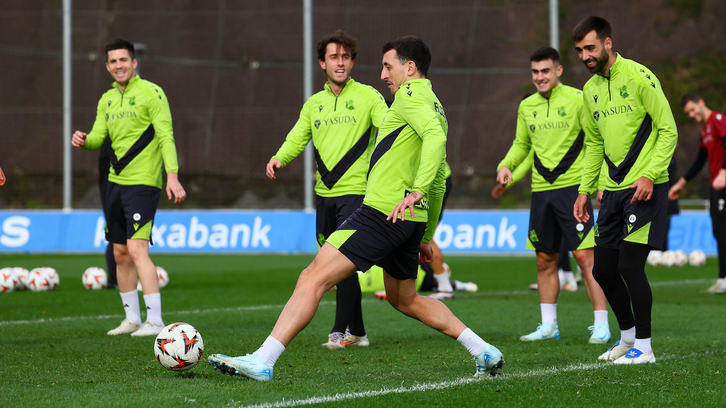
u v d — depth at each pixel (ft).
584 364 55.06
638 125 55.21
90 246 197.06
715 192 104.99
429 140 45.50
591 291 67.97
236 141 231.09
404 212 46.24
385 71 49.39
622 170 55.93
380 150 48.21
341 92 64.80
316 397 43.04
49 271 112.27
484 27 220.43
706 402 42.65
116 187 71.92
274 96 233.55
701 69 247.70
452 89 219.41
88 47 241.55
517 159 75.46
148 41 238.27
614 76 55.72
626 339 58.39
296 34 234.79
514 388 45.83
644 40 247.70
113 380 48.16
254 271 145.79
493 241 187.11
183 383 47.01
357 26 226.58
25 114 236.84
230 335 69.10
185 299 101.14
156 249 200.23
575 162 69.97
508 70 214.48
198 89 235.61
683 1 247.09
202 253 197.77
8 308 91.04
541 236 70.38
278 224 197.16
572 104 69.97
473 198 215.31
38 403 41.65
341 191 64.39
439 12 222.69
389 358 57.93
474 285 112.57
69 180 202.59
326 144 64.69
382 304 95.96
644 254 55.16
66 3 202.28
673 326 74.74
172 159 71.56
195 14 236.84
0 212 203.51
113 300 99.60
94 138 73.46
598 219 58.08
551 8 187.21
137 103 71.20
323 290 47.65
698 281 124.88
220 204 228.84
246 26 235.81
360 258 47.06
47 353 59.16
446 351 61.41
